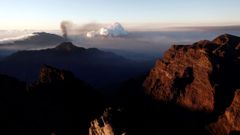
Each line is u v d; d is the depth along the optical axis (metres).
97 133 137.88
